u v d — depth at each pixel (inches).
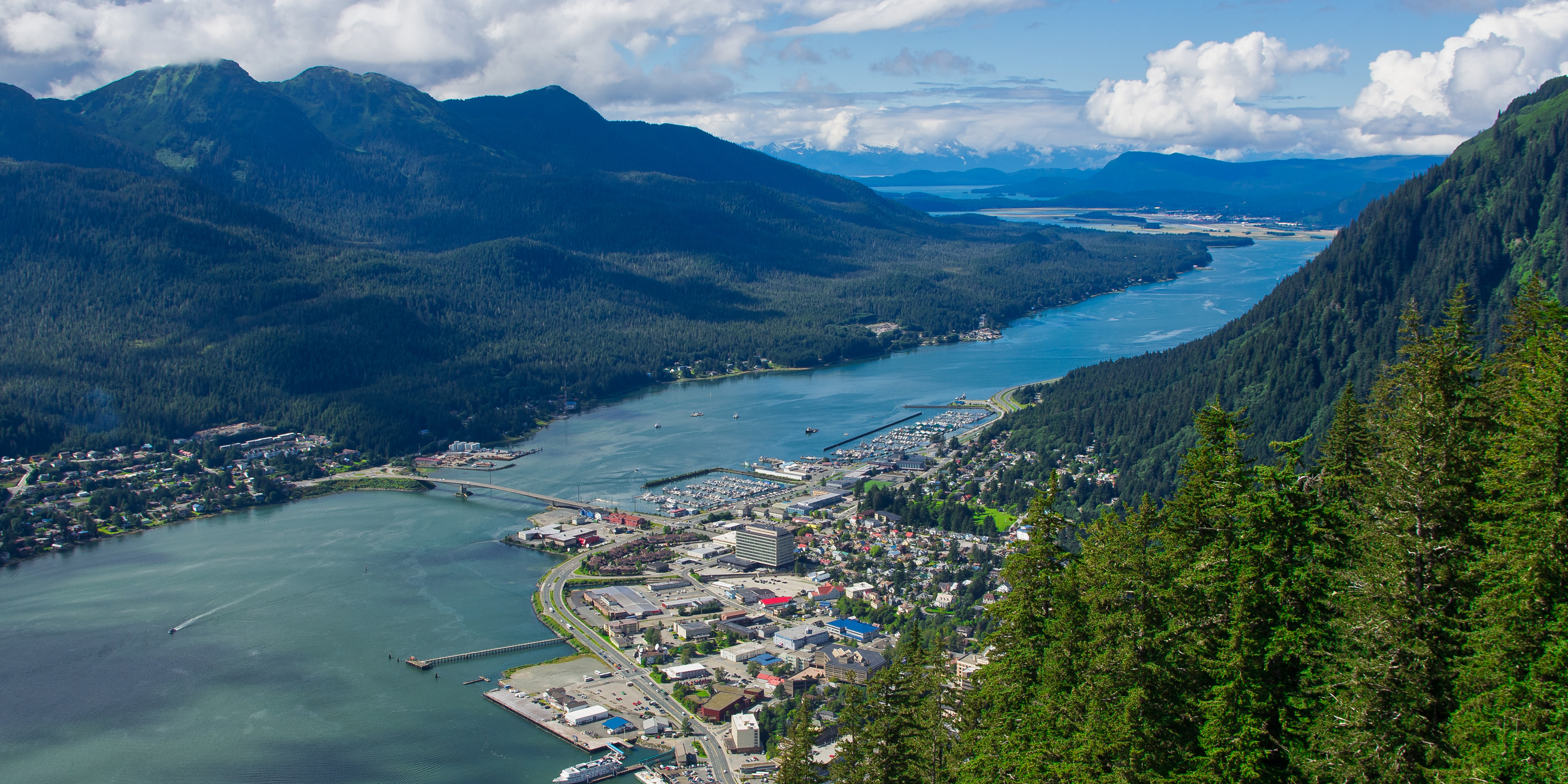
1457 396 3769.7
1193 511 4040.4
